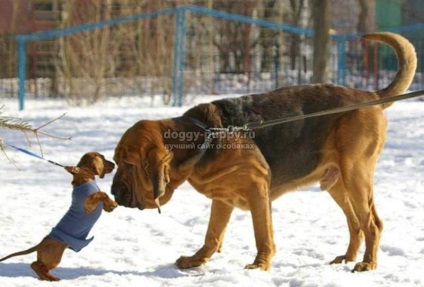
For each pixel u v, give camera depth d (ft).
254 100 34.45
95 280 31.78
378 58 137.49
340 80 125.70
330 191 36.11
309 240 40.27
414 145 73.05
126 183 32.48
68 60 123.13
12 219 45.47
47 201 51.55
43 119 95.81
